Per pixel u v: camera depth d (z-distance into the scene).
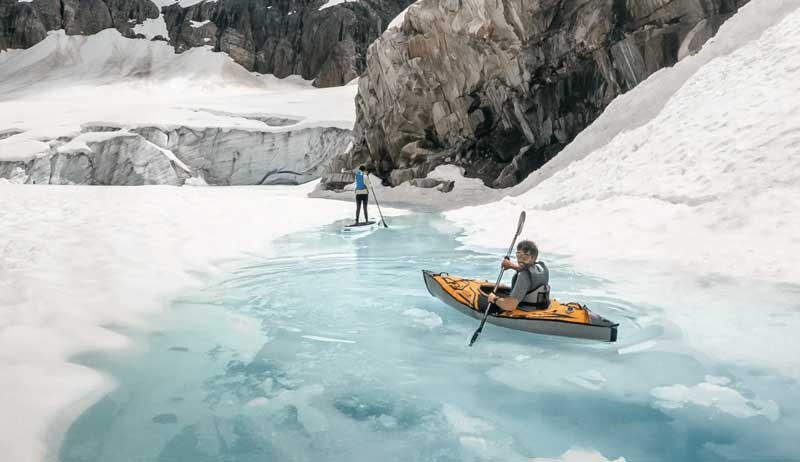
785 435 2.46
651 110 10.98
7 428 2.46
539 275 4.07
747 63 8.86
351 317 4.55
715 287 4.80
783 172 6.15
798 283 4.59
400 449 2.43
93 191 14.73
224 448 2.43
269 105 41.38
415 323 4.38
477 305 4.34
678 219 6.65
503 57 16.34
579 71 15.09
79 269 5.66
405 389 3.11
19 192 13.52
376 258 7.12
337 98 45.31
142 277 5.62
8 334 3.67
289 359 3.58
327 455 2.38
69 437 2.50
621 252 6.33
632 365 3.37
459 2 16.56
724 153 7.23
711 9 12.09
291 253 7.50
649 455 2.35
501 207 11.31
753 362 3.29
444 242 8.39
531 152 16.44
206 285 5.65
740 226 5.86
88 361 3.46
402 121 19.78
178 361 3.53
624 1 13.45
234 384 3.17
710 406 2.78
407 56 18.98
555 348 3.76
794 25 8.62
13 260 5.80
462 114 18.44
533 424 2.67
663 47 12.99
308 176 31.58
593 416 2.74
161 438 2.52
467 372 3.36
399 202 16.92
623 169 9.09
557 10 14.69
